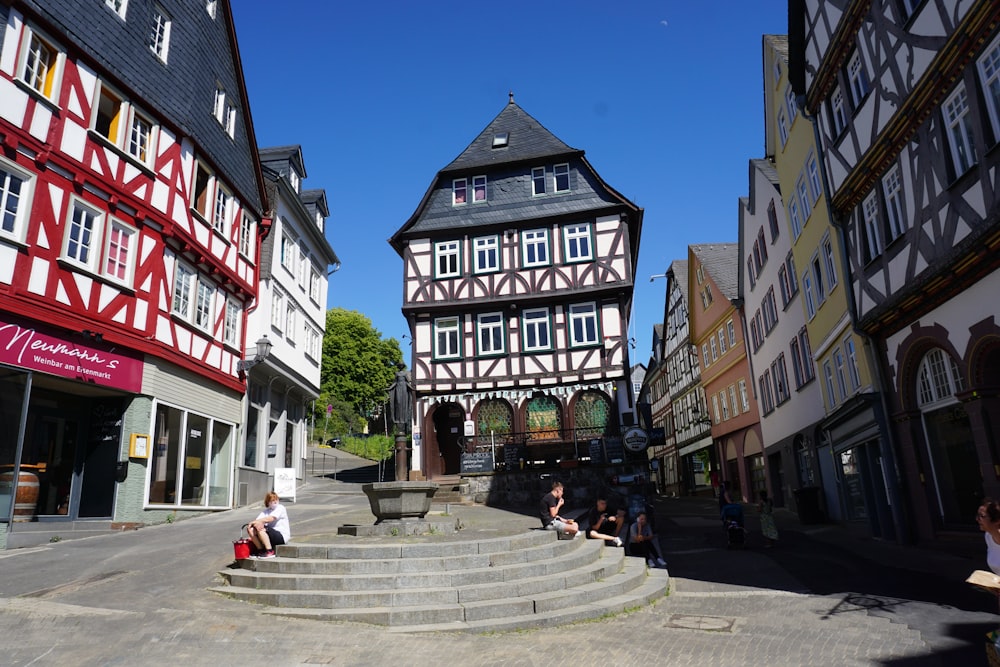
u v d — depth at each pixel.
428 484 11.30
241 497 18.67
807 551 13.02
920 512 12.48
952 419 11.70
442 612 7.32
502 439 22.98
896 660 5.93
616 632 7.05
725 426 32.09
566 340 23.67
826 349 17.78
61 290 12.30
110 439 13.73
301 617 7.30
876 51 12.51
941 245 10.69
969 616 7.29
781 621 7.46
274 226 21.80
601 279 23.88
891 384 13.26
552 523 10.95
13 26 11.70
